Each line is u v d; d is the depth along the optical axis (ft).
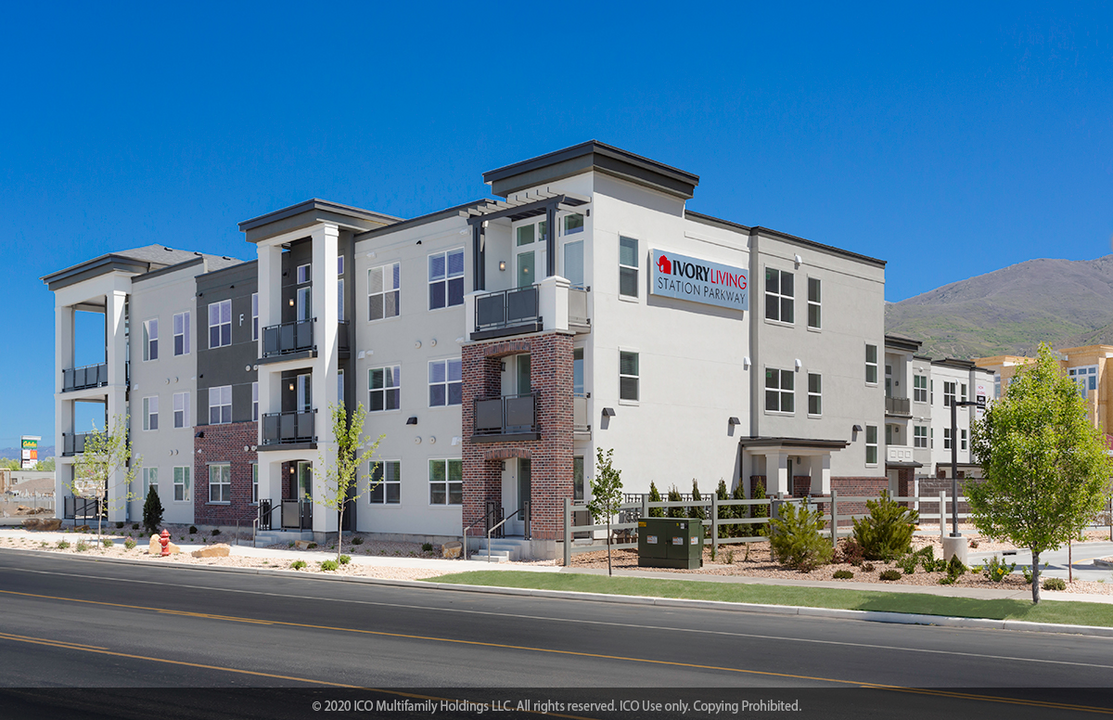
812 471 116.98
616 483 80.79
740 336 111.34
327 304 113.50
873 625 53.57
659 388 100.94
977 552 93.61
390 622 53.01
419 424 107.76
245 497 128.57
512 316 95.30
